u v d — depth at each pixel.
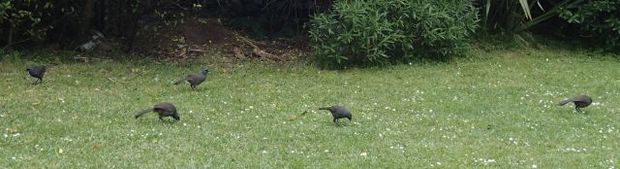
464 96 8.97
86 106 7.82
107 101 8.11
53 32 11.15
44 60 10.40
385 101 8.56
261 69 10.36
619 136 7.15
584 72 10.85
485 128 7.41
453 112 8.12
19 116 7.28
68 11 10.85
